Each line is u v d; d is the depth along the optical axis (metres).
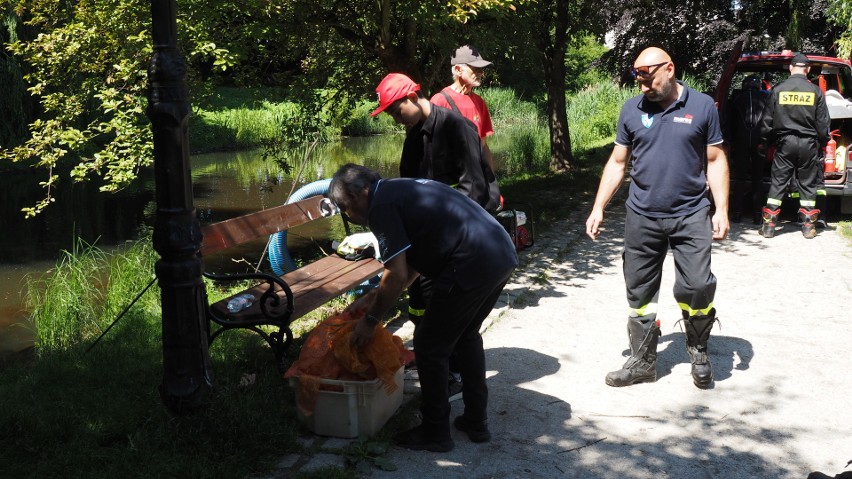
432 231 3.53
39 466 3.54
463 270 3.53
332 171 19.53
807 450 3.86
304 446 3.82
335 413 3.86
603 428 4.10
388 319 5.82
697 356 4.60
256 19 8.28
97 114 12.83
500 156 20.73
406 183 3.60
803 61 8.40
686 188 4.39
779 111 8.41
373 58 10.54
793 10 16.05
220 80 8.71
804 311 6.05
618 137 4.59
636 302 4.62
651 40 15.86
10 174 18.25
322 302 4.87
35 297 8.36
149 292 6.80
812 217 8.52
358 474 3.58
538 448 3.87
